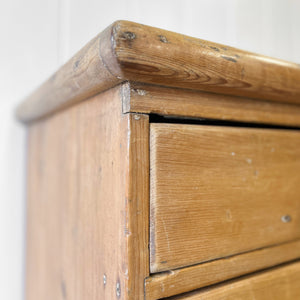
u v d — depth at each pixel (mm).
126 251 354
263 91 415
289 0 1049
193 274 386
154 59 333
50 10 777
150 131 365
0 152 795
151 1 815
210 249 398
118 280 365
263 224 441
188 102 389
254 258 432
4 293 812
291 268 461
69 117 494
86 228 435
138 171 358
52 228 549
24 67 796
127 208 354
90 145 431
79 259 450
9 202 812
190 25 884
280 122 466
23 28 789
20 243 827
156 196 365
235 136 422
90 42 361
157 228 365
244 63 387
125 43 318
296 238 469
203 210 394
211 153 402
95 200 415
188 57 350
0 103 787
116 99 374
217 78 373
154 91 367
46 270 570
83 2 758
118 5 775
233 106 423
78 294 448
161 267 367
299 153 481
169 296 375
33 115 621
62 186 514
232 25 955
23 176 824
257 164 440
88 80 378
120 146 366
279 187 458
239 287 415
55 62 770
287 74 422
